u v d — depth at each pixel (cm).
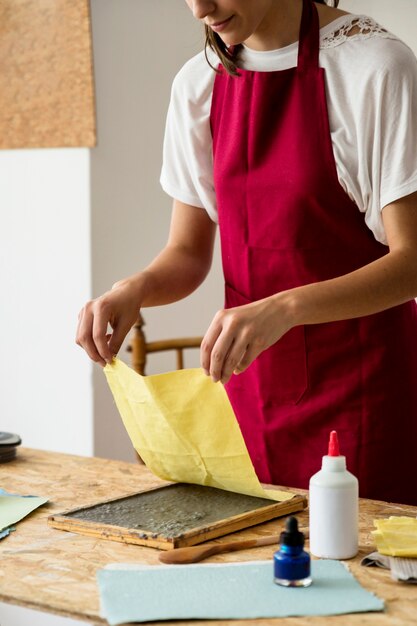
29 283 343
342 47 180
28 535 145
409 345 192
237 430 156
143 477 181
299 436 191
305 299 156
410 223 173
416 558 129
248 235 193
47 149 331
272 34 184
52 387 342
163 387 159
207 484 167
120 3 323
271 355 190
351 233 185
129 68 329
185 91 200
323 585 121
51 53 320
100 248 326
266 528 148
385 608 115
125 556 134
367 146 176
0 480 179
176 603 116
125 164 332
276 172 186
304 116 182
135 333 283
